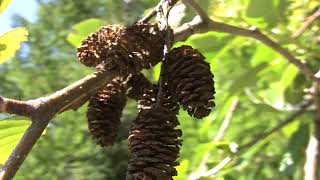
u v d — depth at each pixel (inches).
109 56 6.6
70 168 56.1
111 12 53.8
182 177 11.8
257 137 13.4
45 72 65.6
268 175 16.5
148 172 6.1
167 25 7.1
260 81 15.0
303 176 15.2
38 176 55.7
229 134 19.0
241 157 14.3
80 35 10.9
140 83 7.4
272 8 12.4
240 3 12.4
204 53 12.4
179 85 6.6
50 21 68.2
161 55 7.0
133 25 7.0
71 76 63.5
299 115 13.5
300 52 12.8
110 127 7.4
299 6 13.0
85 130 55.8
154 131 6.3
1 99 5.7
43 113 5.8
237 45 13.2
